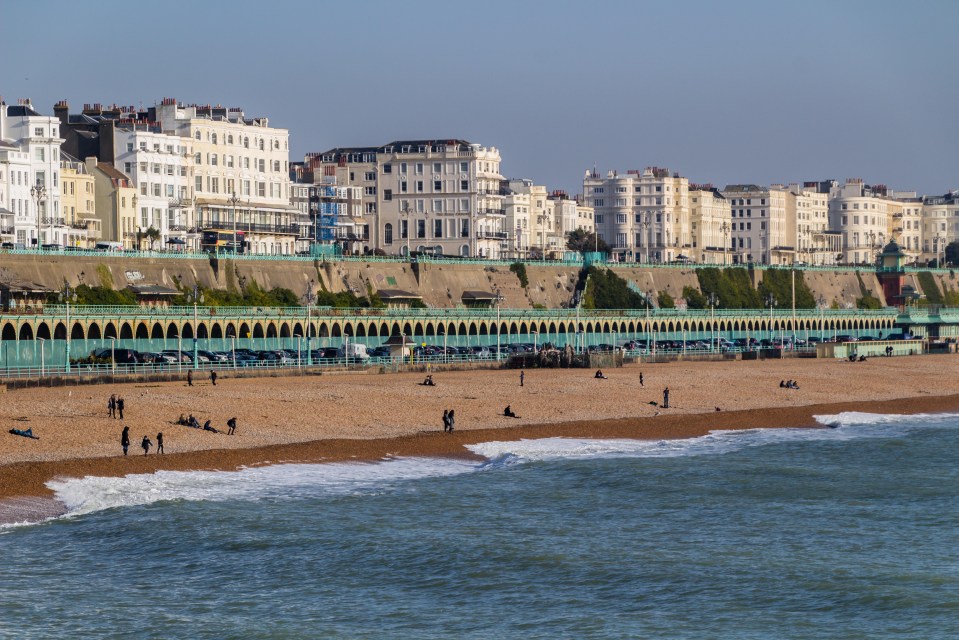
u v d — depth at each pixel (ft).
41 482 267.18
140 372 450.71
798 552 239.71
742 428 394.11
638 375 522.88
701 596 212.84
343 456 314.14
